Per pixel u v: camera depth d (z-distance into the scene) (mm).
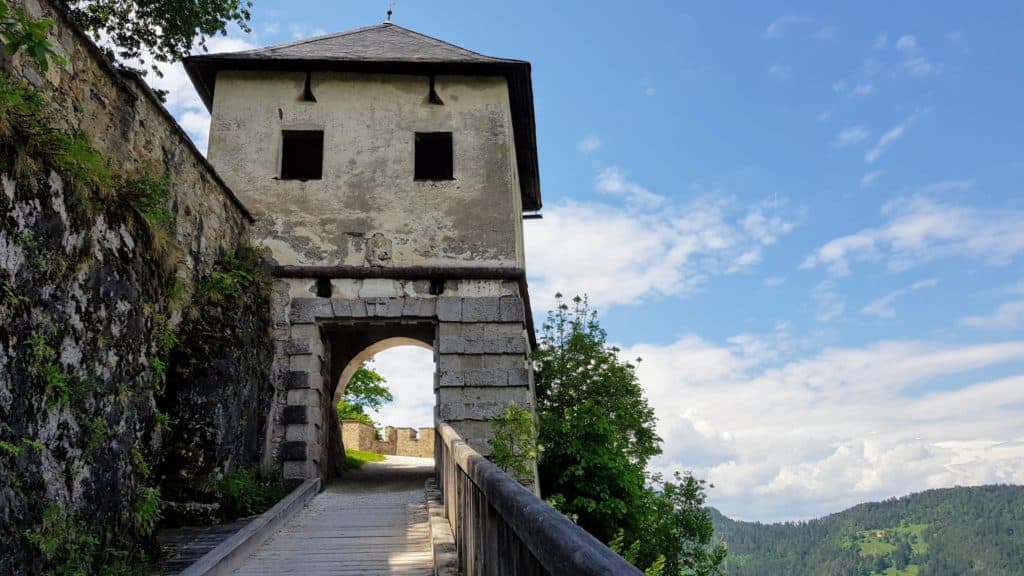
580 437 16469
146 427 7719
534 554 2828
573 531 2385
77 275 6461
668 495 17859
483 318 13977
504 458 12289
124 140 9039
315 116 15055
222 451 10391
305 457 13000
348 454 22984
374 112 15172
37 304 5871
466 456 5793
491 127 15242
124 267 7328
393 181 14766
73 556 5949
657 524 16953
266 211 14367
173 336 8828
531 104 16391
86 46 8180
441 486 11172
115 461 6914
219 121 14789
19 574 5320
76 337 6387
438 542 7371
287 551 8336
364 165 14812
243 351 11398
